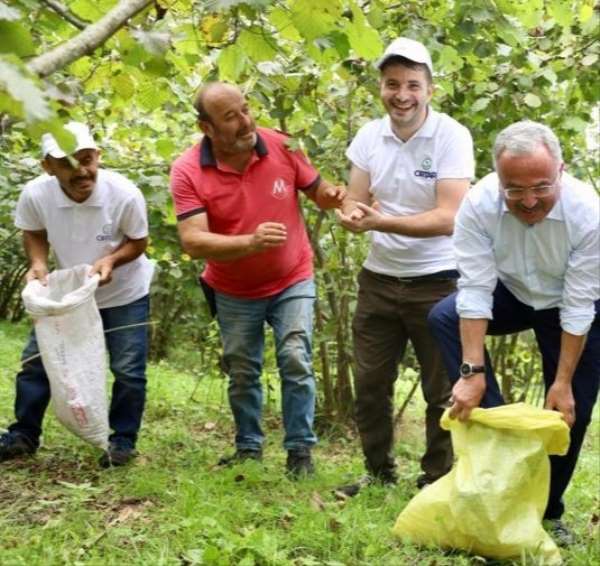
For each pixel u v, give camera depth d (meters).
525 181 3.13
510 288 3.59
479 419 3.41
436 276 4.13
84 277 4.55
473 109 5.35
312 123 5.65
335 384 6.75
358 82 5.21
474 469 3.36
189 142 6.94
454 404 3.46
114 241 4.66
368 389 4.34
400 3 4.91
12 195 5.99
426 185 4.09
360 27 2.78
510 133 3.17
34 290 4.50
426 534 3.46
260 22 2.96
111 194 4.57
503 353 6.85
